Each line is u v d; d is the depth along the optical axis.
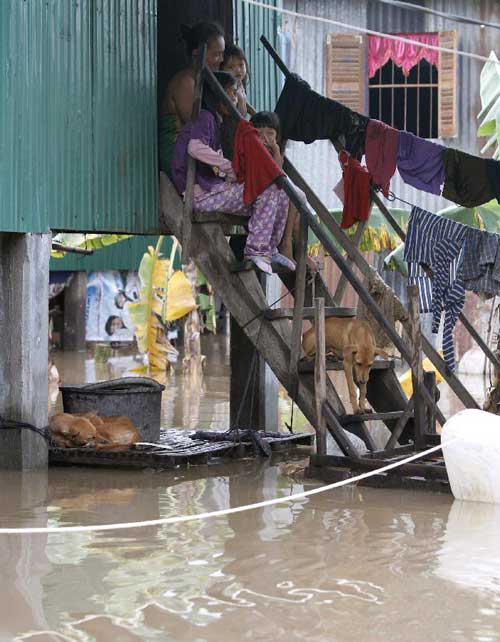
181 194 10.82
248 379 11.48
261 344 10.09
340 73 23.44
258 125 10.16
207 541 6.89
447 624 5.26
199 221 10.26
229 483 9.10
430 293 10.09
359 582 5.95
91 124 10.20
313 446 10.86
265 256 9.93
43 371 9.80
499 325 20.56
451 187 10.10
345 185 10.62
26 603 5.55
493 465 8.16
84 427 9.98
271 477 9.42
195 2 12.32
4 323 9.66
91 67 10.20
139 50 10.75
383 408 10.48
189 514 7.78
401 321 10.40
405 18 23.34
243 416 12.13
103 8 10.32
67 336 26.95
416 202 23.20
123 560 6.38
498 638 5.08
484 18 23.17
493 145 23.33
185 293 21.61
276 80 12.97
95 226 10.23
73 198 9.99
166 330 22.03
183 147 10.45
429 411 9.98
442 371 9.77
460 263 9.50
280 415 14.38
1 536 6.98
